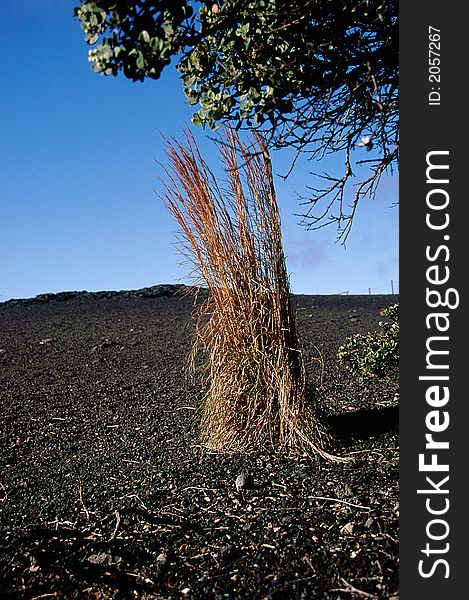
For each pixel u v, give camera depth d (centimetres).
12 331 1136
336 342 889
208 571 298
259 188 437
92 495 401
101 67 243
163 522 352
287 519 339
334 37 284
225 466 422
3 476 456
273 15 270
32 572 303
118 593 284
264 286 443
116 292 1590
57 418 605
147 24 243
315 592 271
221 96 305
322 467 405
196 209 441
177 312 1266
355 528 319
